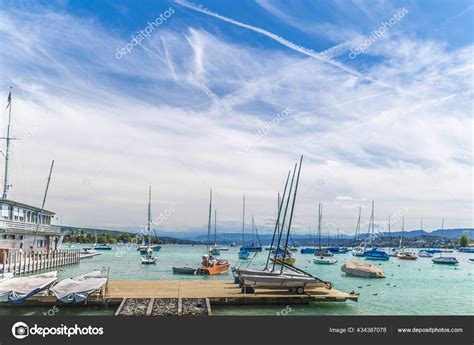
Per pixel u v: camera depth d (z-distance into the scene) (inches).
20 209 2284.7
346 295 1166.3
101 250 5590.6
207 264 2368.4
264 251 5157.5
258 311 1082.1
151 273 2356.1
